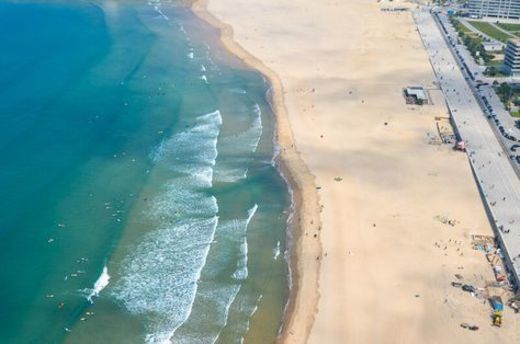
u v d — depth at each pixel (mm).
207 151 134375
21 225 106375
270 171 127000
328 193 119000
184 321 88125
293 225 109750
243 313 89750
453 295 92188
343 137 141125
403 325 86500
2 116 143500
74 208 112312
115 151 132625
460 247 103062
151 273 97438
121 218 110438
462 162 130875
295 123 147625
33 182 119062
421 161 131125
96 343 83500
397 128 146125
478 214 112625
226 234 107438
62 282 94250
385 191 119688
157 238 105750
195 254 102125
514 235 104500
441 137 141750
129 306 90562
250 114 152250
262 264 100125
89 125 142750
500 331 85312
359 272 97250
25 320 86562
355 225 109062
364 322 87125
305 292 93250
